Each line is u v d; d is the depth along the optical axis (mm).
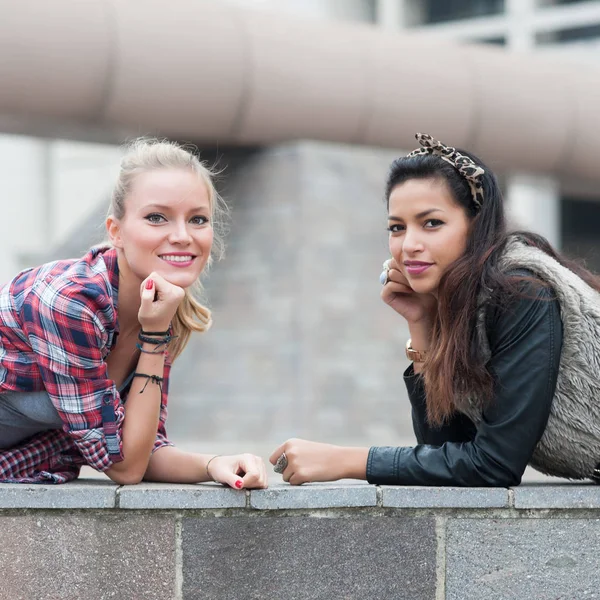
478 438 2764
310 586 2734
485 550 2756
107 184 24938
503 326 2729
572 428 2770
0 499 2689
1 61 10594
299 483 2842
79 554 2699
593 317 2760
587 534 2760
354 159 12266
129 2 11445
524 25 20281
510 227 3004
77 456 3088
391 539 2752
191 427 12070
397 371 12039
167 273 2803
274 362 11758
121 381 3000
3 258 21188
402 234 2887
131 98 11367
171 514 2713
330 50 12656
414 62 13305
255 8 12664
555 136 14500
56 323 2695
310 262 11805
